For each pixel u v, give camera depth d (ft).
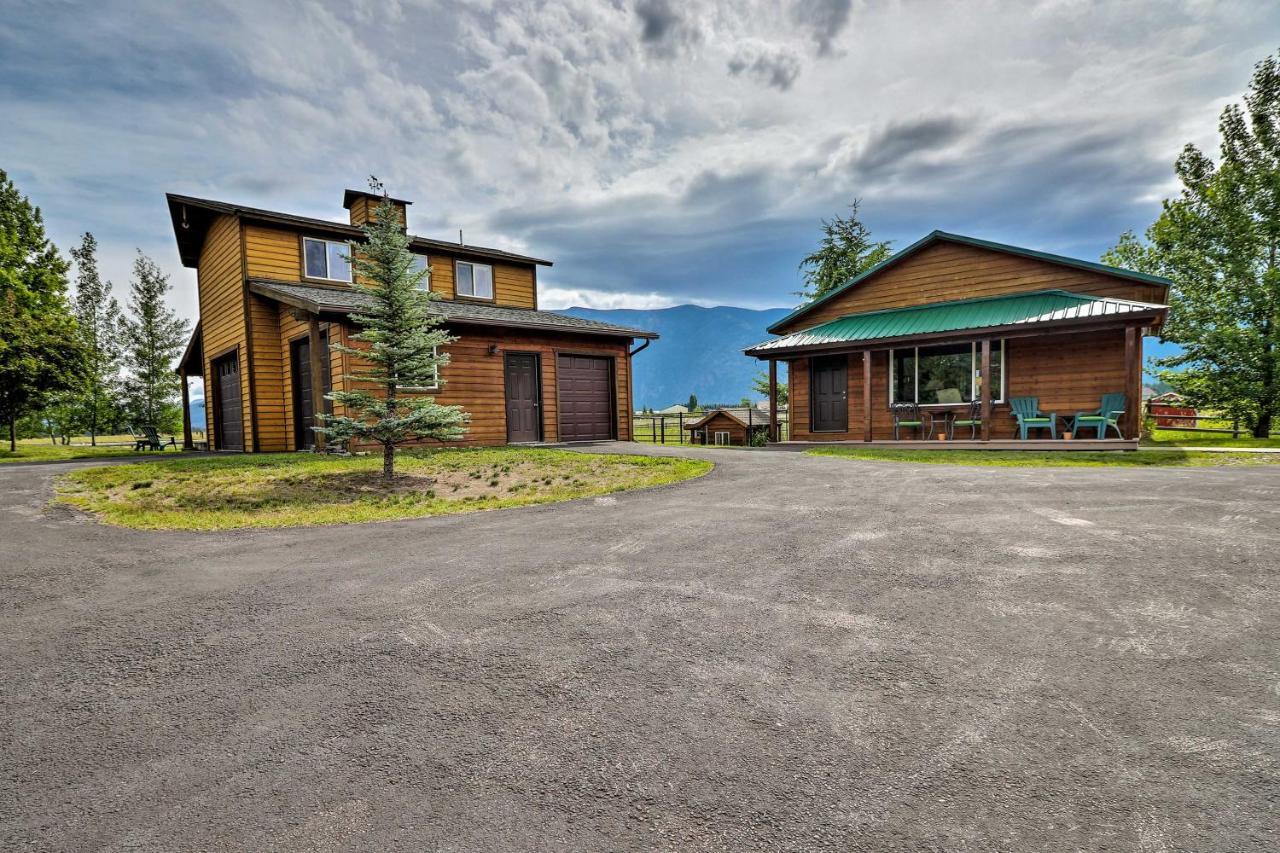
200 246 54.75
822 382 49.85
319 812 5.05
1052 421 38.45
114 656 8.50
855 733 6.07
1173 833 4.50
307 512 20.01
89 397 83.56
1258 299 52.01
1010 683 7.05
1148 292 39.45
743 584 10.96
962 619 9.06
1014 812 4.81
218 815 5.04
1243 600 9.59
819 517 16.62
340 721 6.59
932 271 46.75
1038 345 40.81
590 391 50.47
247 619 9.86
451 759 5.82
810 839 4.59
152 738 6.35
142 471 29.63
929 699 6.72
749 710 6.59
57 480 27.35
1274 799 4.87
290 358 45.11
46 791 5.43
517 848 4.57
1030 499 18.47
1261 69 52.42
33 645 8.95
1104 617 9.01
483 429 43.78
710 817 4.88
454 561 13.20
